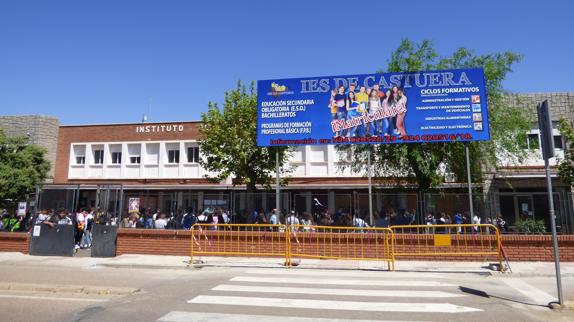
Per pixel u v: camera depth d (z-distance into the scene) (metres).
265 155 20.16
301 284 9.23
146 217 14.73
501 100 18.00
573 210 12.45
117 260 13.02
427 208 13.08
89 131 31.64
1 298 7.86
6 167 23.59
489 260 12.38
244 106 20.80
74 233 14.73
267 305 7.21
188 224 14.38
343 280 9.75
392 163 16.89
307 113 14.57
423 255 12.69
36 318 6.42
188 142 30.12
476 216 12.84
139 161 30.88
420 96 14.09
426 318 6.42
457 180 16.97
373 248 12.87
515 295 8.16
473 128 13.66
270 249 13.55
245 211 14.15
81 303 7.42
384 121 14.16
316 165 27.66
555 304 7.08
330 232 13.17
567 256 12.12
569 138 16.89
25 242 14.84
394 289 8.68
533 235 12.30
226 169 21.14
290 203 13.91
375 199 13.48
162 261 12.72
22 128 30.53
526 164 22.05
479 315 6.61
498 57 17.55
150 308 7.02
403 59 17.23
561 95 22.62
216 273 10.92
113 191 14.85
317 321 6.21
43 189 15.06
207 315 6.55
